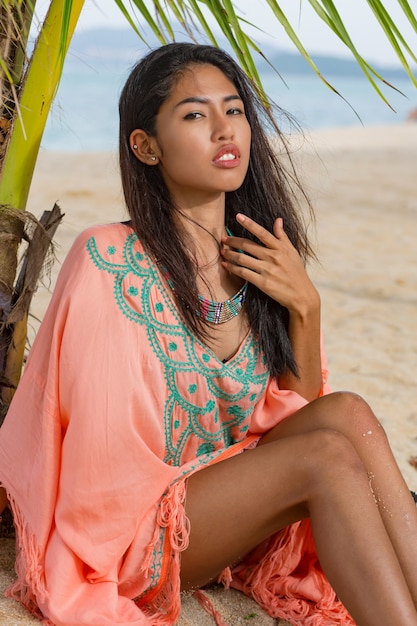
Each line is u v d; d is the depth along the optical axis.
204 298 2.04
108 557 1.90
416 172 12.16
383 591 1.75
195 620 2.06
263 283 2.07
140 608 2.02
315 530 1.88
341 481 1.87
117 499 1.90
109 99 34.22
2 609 1.92
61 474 1.92
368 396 3.74
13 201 2.12
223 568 2.05
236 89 2.06
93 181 10.08
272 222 2.23
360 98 53.06
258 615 2.13
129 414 1.91
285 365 2.19
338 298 5.46
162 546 1.94
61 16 2.04
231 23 1.93
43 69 2.07
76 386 1.89
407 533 1.94
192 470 2.01
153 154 2.01
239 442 2.19
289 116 2.29
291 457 1.93
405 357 4.32
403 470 2.99
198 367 2.00
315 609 2.13
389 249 7.14
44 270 2.22
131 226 2.03
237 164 1.98
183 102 1.95
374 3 1.86
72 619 1.81
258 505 1.94
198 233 2.08
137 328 1.94
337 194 9.84
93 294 1.92
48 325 1.98
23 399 1.99
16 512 1.98
